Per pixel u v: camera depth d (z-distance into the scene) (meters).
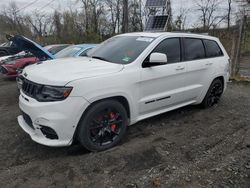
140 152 3.96
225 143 4.34
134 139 4.42
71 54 8.23
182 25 35.12
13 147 4.16
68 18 39.88
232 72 10.66
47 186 3.20
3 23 44.00
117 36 5.40
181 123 5.19
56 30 41.06
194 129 4.90
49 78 3.62
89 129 3.80
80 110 3.61
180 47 5.12
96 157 3.81
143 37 4.86
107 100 3.92
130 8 34.47
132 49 4.60
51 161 3.74
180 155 3.92
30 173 3.46
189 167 3.60
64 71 3.79
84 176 3.38
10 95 7.71
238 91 8.38
